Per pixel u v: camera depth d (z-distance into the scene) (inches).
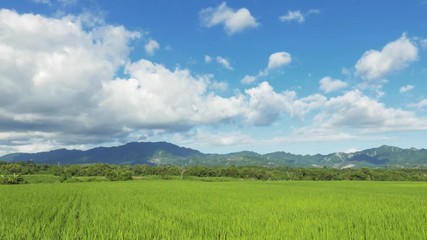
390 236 577.6
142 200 1365.7
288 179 5565.9
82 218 805.9
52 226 674.2
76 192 1952.5
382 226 679.7
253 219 789.2
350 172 5452.8
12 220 768.3
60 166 6043.3
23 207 1079.0
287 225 692.1
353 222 753.0
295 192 1964.8
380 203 1227.9
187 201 1316.4
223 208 1051.9
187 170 5954.7
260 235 581.3
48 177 4630.9
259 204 1189.1
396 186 3061.0
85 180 4569.4
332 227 674.8
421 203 1237.7
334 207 1086.4
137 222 732.0
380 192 2066.9
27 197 1556.3
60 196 1620.3
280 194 1766.7
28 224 702.5
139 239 565.0
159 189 2273.6
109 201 1326.3
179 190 2148.1
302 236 574.6
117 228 661.3
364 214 890.1
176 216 855.1
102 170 5757.9
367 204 1188.5
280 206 1119.0
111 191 2050.9
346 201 1321.4
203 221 761.6
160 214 892.0
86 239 558.6
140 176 5634.8
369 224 716.7
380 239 557.3
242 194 1759.4
